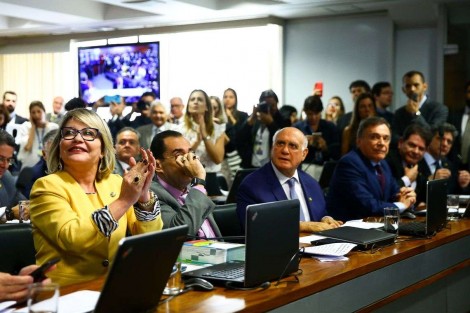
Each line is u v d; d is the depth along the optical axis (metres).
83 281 2.27
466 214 4.08
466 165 6.27
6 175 4.43
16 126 8.20
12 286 1.91
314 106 6.93
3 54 12.05
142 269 1.71
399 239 3.20
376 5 8.81
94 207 2.49
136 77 10.89
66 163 2.49
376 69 9.33
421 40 9.19
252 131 6.91
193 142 6.30
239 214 3.49
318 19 9.67
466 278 3.66
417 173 4.88
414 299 3.04
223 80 10.20
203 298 1.99
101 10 9.98
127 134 4.91
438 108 6.91
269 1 8.86
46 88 11.73
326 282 2.27
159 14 9.58
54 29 10.87
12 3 8.66
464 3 8.57
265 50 9.80
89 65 11.26
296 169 3.72
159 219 2.57
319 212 3.71
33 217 2.40
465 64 8.62
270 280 2.21
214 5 9.19
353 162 4.18
